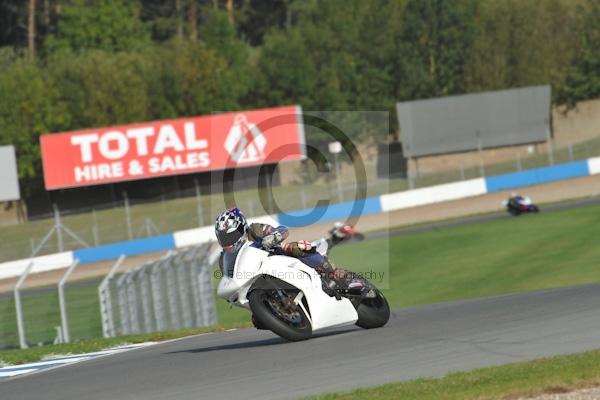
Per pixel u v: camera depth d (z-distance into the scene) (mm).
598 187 165625
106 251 146125
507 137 180125
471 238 123062
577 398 23328
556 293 51156
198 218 156375
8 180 174250
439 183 170375
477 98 179375
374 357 31531
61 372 39188
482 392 24125
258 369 31469
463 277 96312
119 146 168875
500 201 161375
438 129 178125
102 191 188125
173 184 183625
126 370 35875
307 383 28047
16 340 68125
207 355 37625
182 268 71812
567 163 171500
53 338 67562
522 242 115125
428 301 85312
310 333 36594
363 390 25562
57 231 152500
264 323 35812
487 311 43500
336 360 31609
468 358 30000
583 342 30922
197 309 72750
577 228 120375
